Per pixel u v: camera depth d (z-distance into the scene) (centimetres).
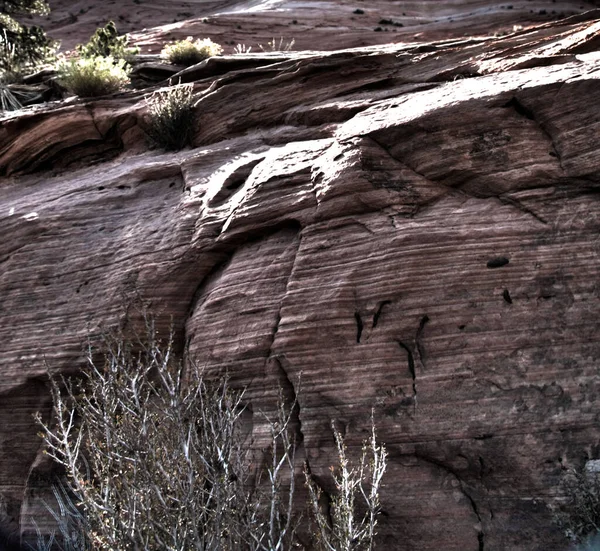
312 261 657
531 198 620
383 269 621
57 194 948
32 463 773
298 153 760
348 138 707
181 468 484
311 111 891
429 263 611
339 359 615
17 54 1778
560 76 671
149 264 775
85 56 1505
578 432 541
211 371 677
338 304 626
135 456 479
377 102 834
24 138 1107
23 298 834
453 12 3200
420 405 582
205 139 998
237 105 982
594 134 618
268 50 2617
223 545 462
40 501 742
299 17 3080
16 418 789
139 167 929
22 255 867
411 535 567
